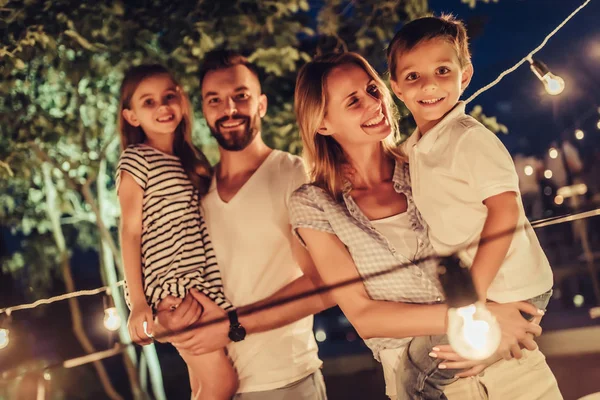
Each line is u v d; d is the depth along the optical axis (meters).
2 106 6.39
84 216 8.12
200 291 3.17
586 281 10.63
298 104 3.04
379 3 5.82
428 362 2.81
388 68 3.05
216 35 5.73
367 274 2.85
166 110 3.38
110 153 7.70
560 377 7.65
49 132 6.34
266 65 5.66
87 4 5.44
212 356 3.17
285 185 3.29
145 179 3.30
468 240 2.81
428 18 2.94
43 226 8.35
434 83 2.84
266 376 3.21
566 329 9.19
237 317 3.15
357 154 2.97
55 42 5.38
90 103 6.85
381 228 2.89
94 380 10.23
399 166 3.00
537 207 10.06
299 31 5.98
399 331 2.74
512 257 2.78
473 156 2.75
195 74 5.88
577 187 9.52
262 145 3.42
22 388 3.08
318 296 3.25
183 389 10.35
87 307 10.47
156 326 3.14
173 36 5.58
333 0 5.92
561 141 9.02
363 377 9.37
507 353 2.70
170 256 3.21
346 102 2.91
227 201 3.30
